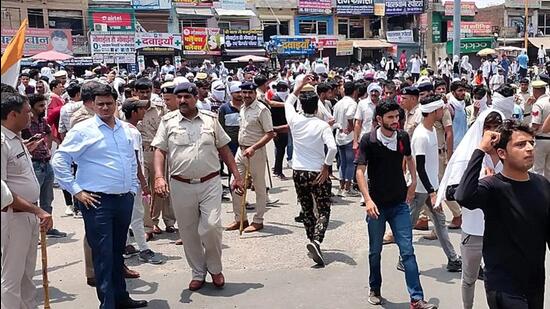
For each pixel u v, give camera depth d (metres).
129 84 8.09
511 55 40.19
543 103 8.45
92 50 32.75
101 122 4.96
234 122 8.99
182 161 5.54
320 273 6.21
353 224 8.11
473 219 4.45
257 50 37.53
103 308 4.86
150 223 7.55
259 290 5.74
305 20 41.06
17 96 4.51
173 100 7.36
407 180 6.05
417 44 44.19
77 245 7.46
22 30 4.57
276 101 11.10
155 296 5.62
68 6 33.50
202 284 5.84
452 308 5.21
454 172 4.43
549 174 8.50
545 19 51.31
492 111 4.38
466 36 46.16
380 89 9.06
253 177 7.76
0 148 2.46
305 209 6.68
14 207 4.35
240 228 7.69
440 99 6.14
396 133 5.09
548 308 5.14
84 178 4.91
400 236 5.08
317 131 6.43
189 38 35.34
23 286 4.79
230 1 38.00
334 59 41.41
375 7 42.88
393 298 5.46
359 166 5.15
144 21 35.66
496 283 3.34
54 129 9.46
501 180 3.35
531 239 3.26
